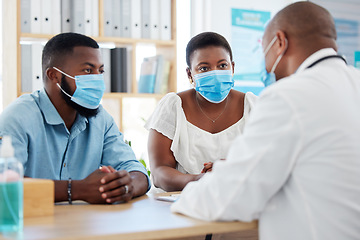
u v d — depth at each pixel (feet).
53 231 3.30
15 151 5.33
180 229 3.48
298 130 3.50
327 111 3.56
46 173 5.87
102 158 6.48
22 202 3.74
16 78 10.53
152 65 11.94
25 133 5.53
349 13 13.84
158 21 11.84
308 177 3.56
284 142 3.51
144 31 11.71
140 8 11.66
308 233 3.57
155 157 6.68
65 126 6.03
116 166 6.30
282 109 3.57
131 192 4.95
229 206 3.61
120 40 11.34
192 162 6.65
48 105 5.95
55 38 6.06
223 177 3.66
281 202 3.72
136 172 5.80
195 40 6.79
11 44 10.73
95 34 11.19
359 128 3.62
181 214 4.06
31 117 5.69
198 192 3.87
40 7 10.77
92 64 6.02
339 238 3.56
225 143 6.70
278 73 4.36
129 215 4.02
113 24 11.42
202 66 6.61
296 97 3.58
